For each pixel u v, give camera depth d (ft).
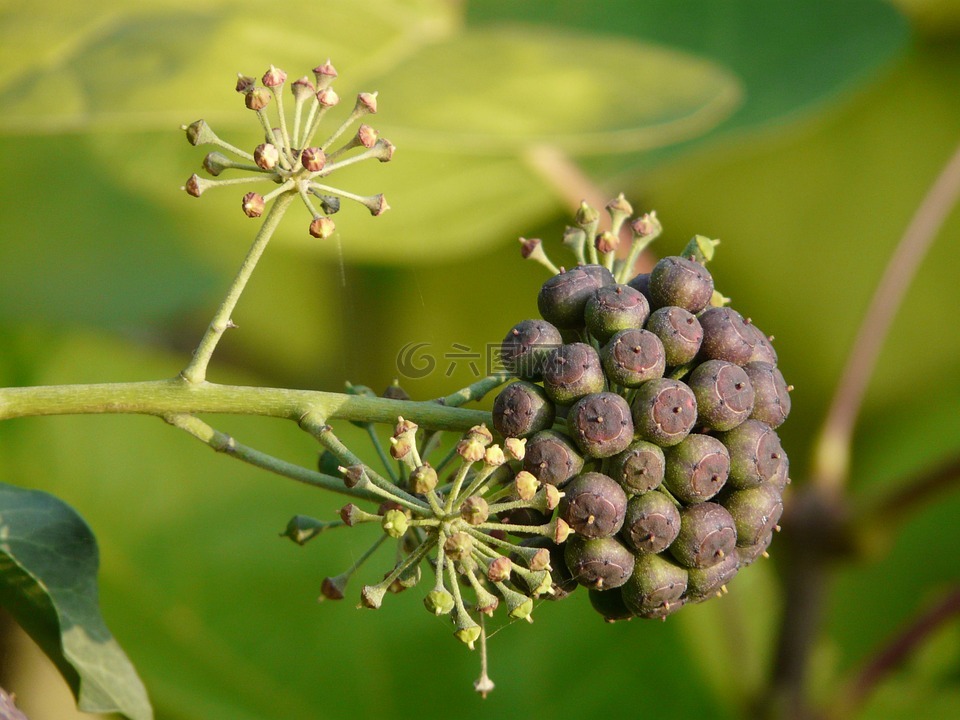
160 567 1.38
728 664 1.41
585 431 1.03
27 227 1.44
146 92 1.31
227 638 1.37
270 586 1.39
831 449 1.45
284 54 1.36
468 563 1.03
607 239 1.11
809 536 1.43
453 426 1.07
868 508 1.42
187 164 1.44
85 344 1.43
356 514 1.03
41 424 1.39
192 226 1.48
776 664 1.42
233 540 1.40
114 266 1.45
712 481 1.04
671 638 1.42
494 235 1.44
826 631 1.51
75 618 1.13
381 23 1.40
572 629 1.42
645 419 1.04
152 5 1.37
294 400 1.06
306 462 1.43
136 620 1.36
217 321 1.06
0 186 1.45
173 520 1.39
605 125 1.33
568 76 1.35
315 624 1.39
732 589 1.42
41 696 1.35
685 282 1.07
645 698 1.41
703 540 1.04
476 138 1.32
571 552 1.05
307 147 1.04
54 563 1.14
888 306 1.47
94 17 1.36
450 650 1.40
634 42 1.48
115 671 1.13
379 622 1.40
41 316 1.42
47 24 1.34
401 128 1.32
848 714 1.41
